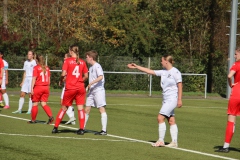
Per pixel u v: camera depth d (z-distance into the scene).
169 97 28.66
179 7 98.19
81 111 33.34
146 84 86.06
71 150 27.17
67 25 102.75
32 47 95.12
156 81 86.56
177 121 44.53
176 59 95.94
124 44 104.94
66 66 32.97
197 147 29.94
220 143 32.16
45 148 27.53
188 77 87.50
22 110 48.44
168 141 31.97
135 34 104.25
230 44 77.50
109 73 85.00
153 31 105.69
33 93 37.72
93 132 34.59
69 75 33.03
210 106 61.78
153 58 86.88
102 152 26.88
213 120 46.31
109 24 105.25
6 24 96.44
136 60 86.69
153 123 41.69
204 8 96.12
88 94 33.91
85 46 94.19
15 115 43.50
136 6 116.62
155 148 28.69
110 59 85.75
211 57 90.81
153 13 110.56
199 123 43.50
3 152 26.14
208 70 89.88
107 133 34.47
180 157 26.23
